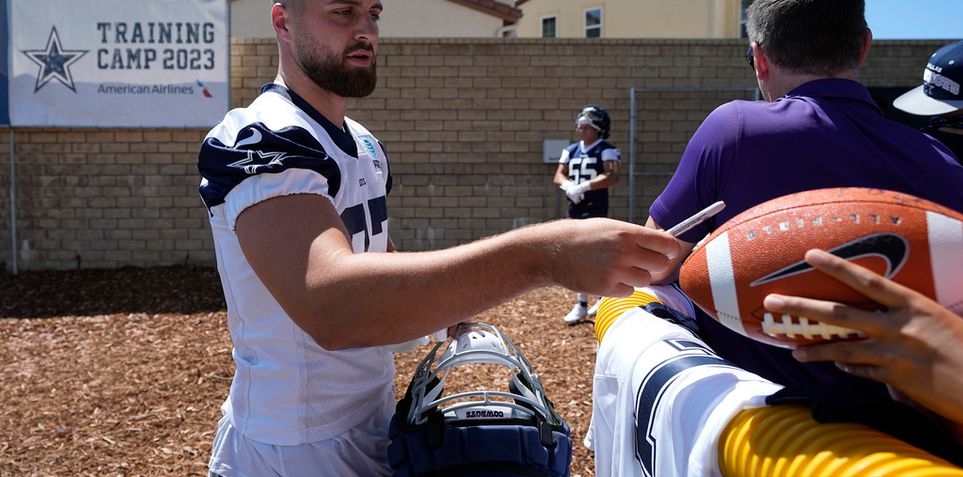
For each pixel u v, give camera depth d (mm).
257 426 1549
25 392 4949
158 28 8297
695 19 15891
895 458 929
